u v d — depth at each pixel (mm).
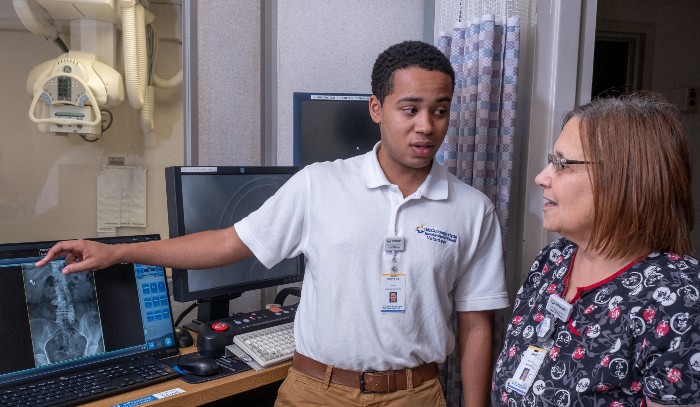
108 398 1245
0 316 1249
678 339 778
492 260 1391
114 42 1790
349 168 1373
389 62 1231
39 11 1696
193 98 1965
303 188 1345
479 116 1877
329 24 2244
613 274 917
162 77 1909
